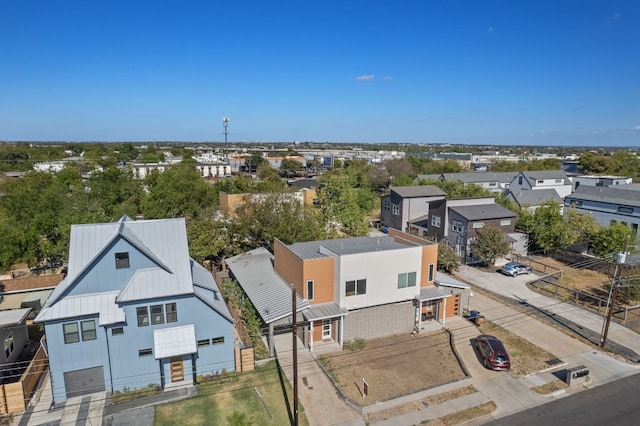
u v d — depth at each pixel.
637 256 42.09
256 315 28.20
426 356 25.83
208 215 54.38
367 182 95.06
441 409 20.73
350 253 26.89
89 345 21.30
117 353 21.75
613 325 30.16
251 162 149.50
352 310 27.28
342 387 22.42
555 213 46.97
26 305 29.91
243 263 36.34
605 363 25.08
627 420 19.80
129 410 20.42
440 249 40.84
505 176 82.44
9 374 23.64
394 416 20.17
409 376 23.59
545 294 36.12
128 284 22.11
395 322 28.77
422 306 30.27
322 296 27.31
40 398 21.38
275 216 41.56
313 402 21.16
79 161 117.44
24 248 39.34
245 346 25.84
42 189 60.72
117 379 21.97
